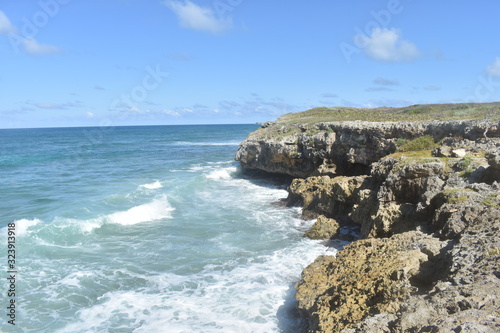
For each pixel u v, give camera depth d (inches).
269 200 1219.9
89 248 759.7
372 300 386.3
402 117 1599.4
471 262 369.1
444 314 298.0
